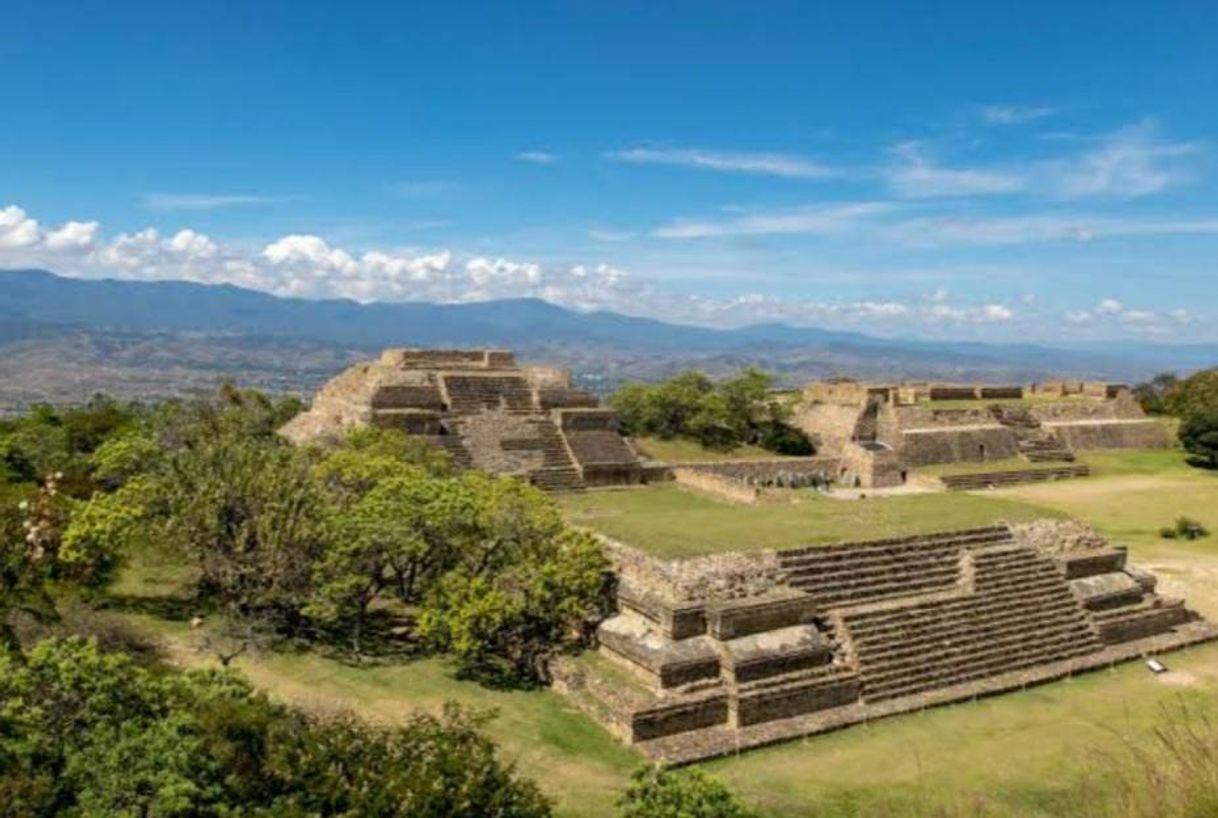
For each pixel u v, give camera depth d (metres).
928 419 69.00
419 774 15.66
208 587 32.75
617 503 46.22
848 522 35.47
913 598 31.27
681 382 69.06
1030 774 23.33
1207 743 17.77
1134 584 35.62
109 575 33.50
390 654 29.17
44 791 14.32
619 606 29.06
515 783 16.80
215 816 14.75
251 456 33.34
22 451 48.91
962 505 39.66
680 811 16.31
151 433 50.69
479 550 30.25
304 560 29.52
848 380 84.81
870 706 27.06
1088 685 29.69
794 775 23.16
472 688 26.88
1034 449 71.75
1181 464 72.31
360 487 34.50
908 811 21.31
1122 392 83.56
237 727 15.85
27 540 26.33
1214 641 34.53
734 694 25.53
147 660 24.77
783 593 28.69
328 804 15.42
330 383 59.50
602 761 23.09
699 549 30.50
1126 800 14.55
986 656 29.92
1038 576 33.84
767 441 68.12
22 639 23.05
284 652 28.50
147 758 14.58
